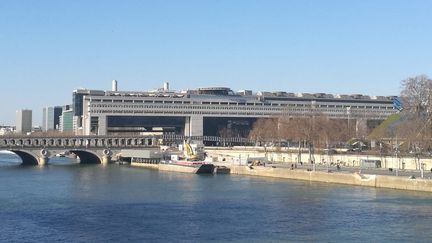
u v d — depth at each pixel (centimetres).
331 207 14025
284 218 12656
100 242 10538
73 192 17862
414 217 12550
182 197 16400
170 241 10569
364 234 10994
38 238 10862
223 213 13388
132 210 13950
